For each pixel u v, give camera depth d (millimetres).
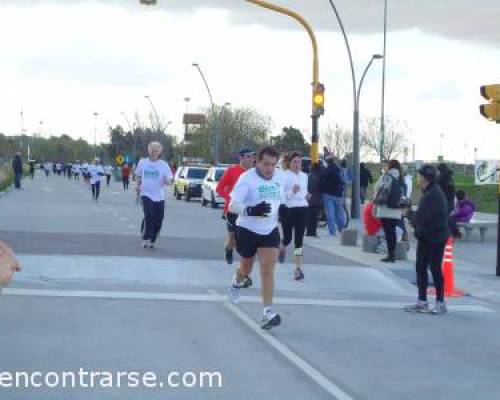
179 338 9148
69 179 83938
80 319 9914
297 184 13609
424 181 11508
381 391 7418
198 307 11047
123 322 9852
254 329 9797
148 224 16562
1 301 10805
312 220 21672
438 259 11523
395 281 14312
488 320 11305
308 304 11797
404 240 17734
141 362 8047
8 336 8898
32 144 155125
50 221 23156
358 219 30312
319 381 7645
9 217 24297
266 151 9625
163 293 12047
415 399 7207
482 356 9039
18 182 48000
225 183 13773
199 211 32969
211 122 79938
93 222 23406
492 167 25547
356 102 30266
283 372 7910
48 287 12078
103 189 55125
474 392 7531
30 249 15461
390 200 15977
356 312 11375
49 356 8125
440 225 11391
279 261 15148
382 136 57656
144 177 16484
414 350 9188
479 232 25109
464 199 22656
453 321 11109
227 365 8078
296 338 9461
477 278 15250
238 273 11156
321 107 22578
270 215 9672
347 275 14547
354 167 30328
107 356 8219
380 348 9203
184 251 16516
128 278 13234
